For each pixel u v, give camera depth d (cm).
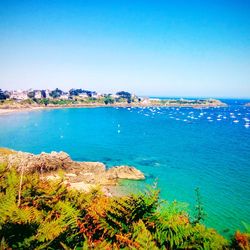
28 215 475
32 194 648
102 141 9106
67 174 4478
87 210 595
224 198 3734
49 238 428
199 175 4972
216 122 16950
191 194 3922
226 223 2884
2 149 4766
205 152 7325
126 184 4256
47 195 652
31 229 442
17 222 454
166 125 14750
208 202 3566
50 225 454
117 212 545
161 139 9725
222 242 485
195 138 10112
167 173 5088
